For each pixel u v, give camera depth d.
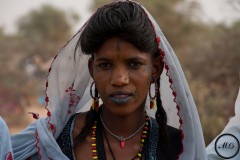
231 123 3.30
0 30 36.22
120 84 2.71
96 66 2.78
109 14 2.72
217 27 17.06
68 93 3.01
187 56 17.09
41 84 26.73
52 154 2.85
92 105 2.99
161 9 25.41
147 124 2.98
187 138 2.93
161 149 2.95
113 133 2.94
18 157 2.99
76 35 2.92
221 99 12.55
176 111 3.01
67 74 3.00
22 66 30.81
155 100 3.02
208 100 12.36
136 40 2.70
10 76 28.08
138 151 2.92
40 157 2.88
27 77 28.48
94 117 2.98
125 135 2.94
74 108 3.04
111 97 2.75
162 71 2.94
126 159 2.90
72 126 2.98
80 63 3.00
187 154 2.92
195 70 15.89
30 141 3.02
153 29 2.80
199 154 2.95
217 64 15.48
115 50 2.71
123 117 2.89
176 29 25.28
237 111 3.29
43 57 33.06
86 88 3.08
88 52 2.82
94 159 2.89
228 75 15.18
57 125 2.95
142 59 2.75
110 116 2.92
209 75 15.44
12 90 25.05
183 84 2.92
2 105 23.64
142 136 2.95
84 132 2.95
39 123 2.94
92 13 2.88
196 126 2.94
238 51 15.37
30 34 42.88
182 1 25.47
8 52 31.31
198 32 24.55
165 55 2.88
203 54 15.99
